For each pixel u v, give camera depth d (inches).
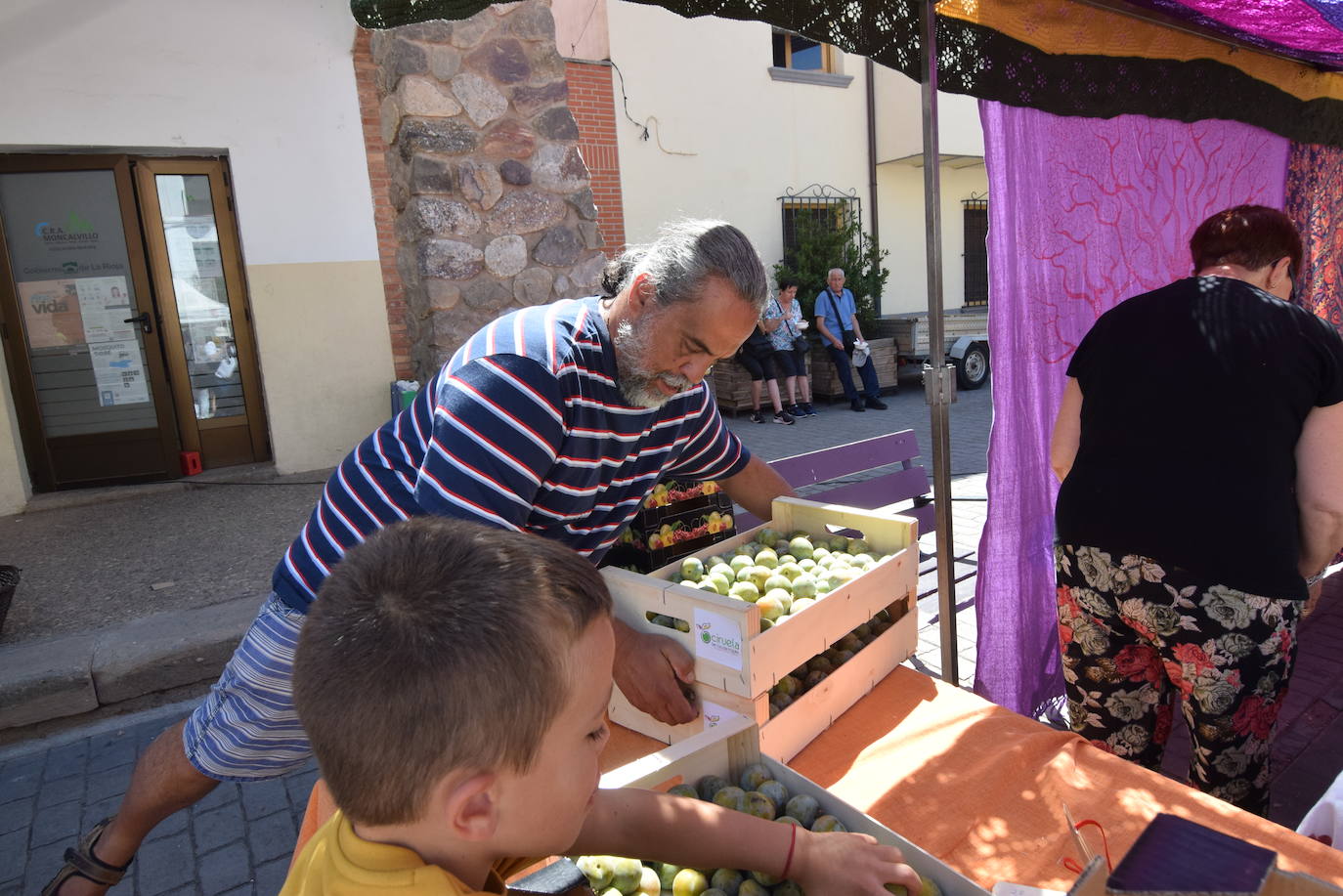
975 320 460.8
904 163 478.3
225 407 268.7
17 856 109.0
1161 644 78.5
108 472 253.1
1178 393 74.7
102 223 242.2
